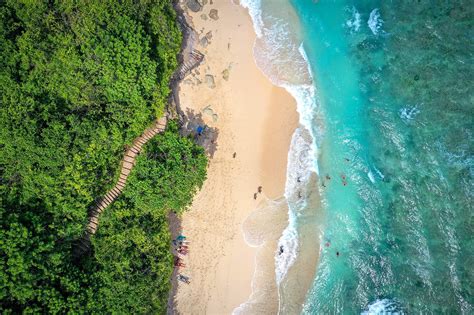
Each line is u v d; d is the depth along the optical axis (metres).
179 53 39.59
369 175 40.06
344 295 38.97
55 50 32.56
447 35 40.41
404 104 40.34
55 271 32.38
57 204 32.78
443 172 39.00
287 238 39.69
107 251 34.47
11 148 31.16
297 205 40.00
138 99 34.69
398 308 38.00
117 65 32.97
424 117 39.84
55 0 32.91
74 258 34.88
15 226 30.52
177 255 39.22
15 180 32.25
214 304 39.09
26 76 32.28
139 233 34.97
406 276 38.44
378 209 39.69
